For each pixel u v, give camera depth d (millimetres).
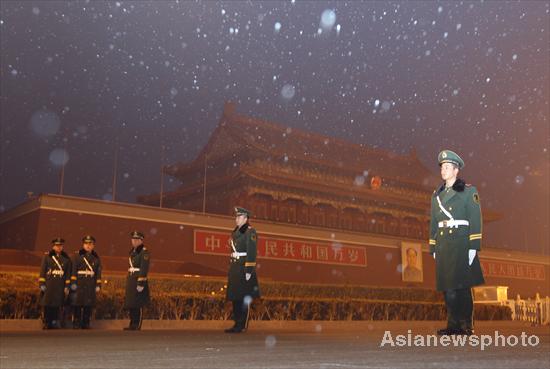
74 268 10852
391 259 39375
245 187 40219
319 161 44094
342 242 36875
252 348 4676
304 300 14383
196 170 46156
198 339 6250
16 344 5367
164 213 29703
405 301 17172
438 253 5941
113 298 12117
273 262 33125
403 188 50812
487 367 3037
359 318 15555
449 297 5930
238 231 8461
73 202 27047
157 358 3768
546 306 17312
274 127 47062
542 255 49375
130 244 28281
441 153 6090
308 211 44031
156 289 13211
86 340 6086
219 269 30406
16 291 10844
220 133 45062
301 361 3471
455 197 5891
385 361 3404
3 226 30109
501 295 22547
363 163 50031
